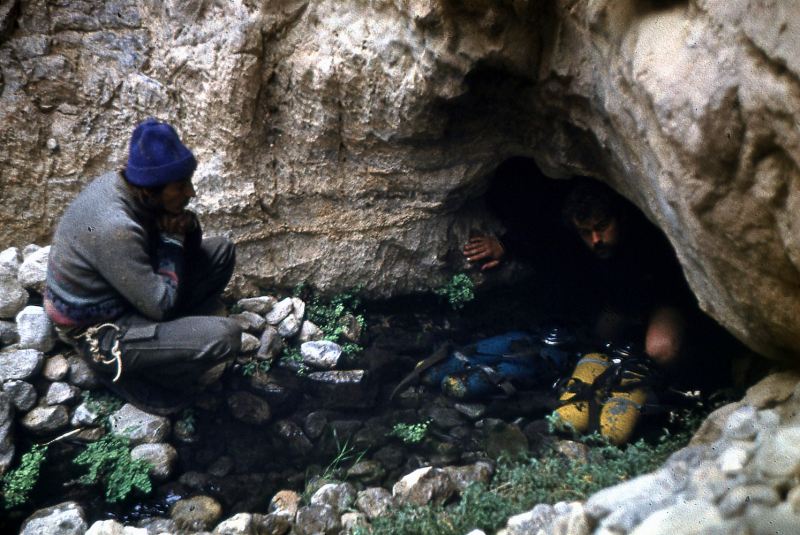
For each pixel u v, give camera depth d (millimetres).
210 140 4492
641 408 3756
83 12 4395
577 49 3461
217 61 4293
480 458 3643
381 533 2840
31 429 3662
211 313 4465
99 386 3949
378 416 4055
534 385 4305
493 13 3555
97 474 3441
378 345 4801
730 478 1938
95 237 3443
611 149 3535
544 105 3984
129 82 4469
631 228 4531
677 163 2316
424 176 4727
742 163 2002
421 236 5062
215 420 3967
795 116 1730
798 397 2227
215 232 4617
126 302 3686
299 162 4641
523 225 5496
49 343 3986
